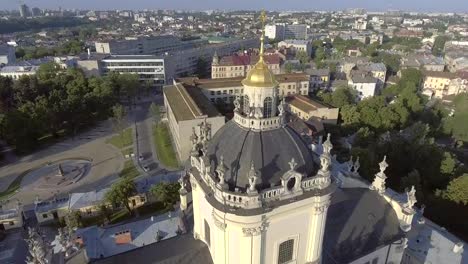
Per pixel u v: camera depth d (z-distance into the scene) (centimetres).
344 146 14775
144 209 10419
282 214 3931
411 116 17562
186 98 16512
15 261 8438
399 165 11731
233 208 3684
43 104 16075
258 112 3981
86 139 16400
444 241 7069
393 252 5828
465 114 17488
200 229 4869
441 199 9331
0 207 10619
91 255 7081
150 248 4750
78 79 19488
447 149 14262
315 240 4356
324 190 4053
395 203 6053
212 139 4522
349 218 5703
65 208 10088
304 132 14275
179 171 13012
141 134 16862
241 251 3975
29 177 12875
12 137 14425
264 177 3862
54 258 4072
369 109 16325
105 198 10031
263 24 4016
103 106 18650
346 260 5241
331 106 17488
